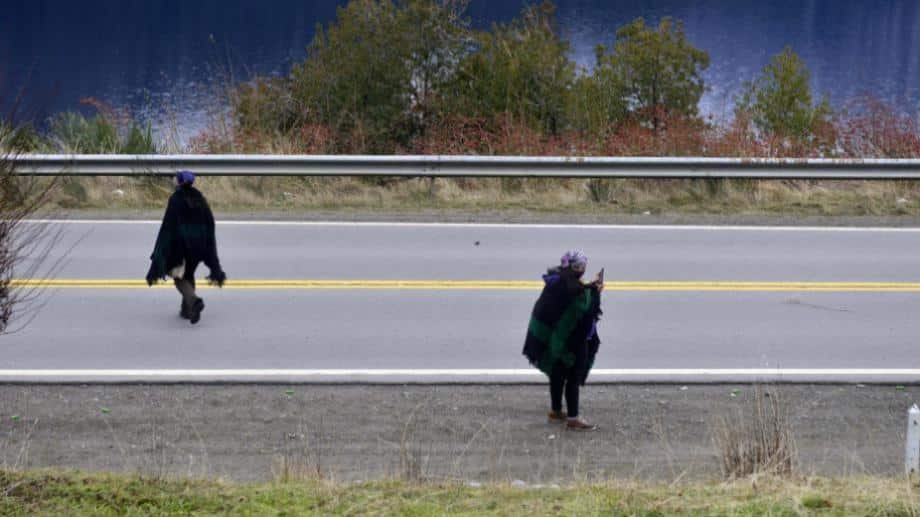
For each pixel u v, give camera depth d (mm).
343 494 19062
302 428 24359
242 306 32594
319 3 154500
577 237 40688
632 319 31891
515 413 25531
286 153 51594
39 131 49688
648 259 37906
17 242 36969
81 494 18500
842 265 37562
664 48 64562
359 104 57906
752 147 49688
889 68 126500
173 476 20188
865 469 22562
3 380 26656
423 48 58438
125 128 54531
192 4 154000
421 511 18125
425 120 57500
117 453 22875
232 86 60781
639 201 46062
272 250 38438
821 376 27812
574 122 58156
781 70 64688
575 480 21125
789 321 31891
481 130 52969
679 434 24453
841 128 54344
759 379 27578
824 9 162250
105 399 25719
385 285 34656
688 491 19328
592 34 126000
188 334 30141
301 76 58656
